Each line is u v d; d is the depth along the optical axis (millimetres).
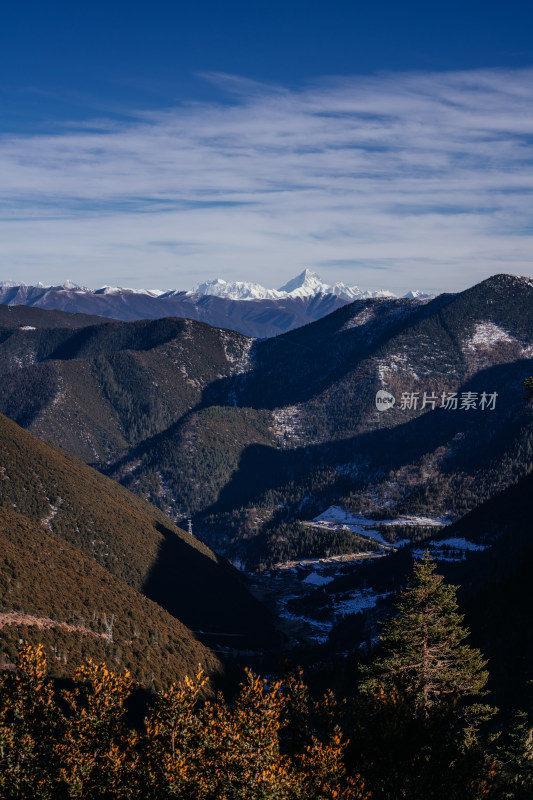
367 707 25359
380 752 23562
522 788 23906
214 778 20781
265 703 21953
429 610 38781
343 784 22141
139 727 77938
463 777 23297
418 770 23641
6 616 84875
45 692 24516
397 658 37906
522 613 74375
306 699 25625
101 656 88312
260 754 20922
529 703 55750
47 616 91500
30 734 23469
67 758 22500
